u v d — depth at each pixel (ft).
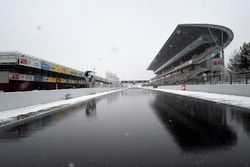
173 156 13.21
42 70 98.07
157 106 42.83
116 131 20.44
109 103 52.70
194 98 62.34
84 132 20.36
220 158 12.72
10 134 20.33
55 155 13.94
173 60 219.00
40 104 50.31
